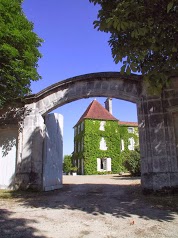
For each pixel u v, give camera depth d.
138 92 9.91
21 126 11.84
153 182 8.72
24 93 10.52
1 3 8.38
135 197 8.28
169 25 5.50
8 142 12.39
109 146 34.69
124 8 5.20
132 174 22.38
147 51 5.82
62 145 13.19
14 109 12.13
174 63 6.01
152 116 9.28
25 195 9.61
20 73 9.27
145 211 6.15
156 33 5.52
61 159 12.84
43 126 11.65
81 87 11.10
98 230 4.74
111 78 10.60
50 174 11.49
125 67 5.77
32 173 11.09
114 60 5.98
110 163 34.12
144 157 9.17
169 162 8.74
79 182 15.42
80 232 4.63
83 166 33.78
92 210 6.48
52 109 11.62
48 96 11.67
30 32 9.38
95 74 10.84
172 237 4.25
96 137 34.34
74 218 5.68
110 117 36.16
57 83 11.49
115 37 6.18
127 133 37.53
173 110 9.04
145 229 4.73
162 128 9.06
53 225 5.11
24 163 11.35
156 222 5.16
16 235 4.41
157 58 6.28
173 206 6.57
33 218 5.71
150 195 8.51
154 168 8.84
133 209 6.43
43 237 4.34
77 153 37.09
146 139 9.21
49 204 7.54
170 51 5.95
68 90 11.33
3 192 10.54
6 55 8.32
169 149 8.85
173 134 8.95
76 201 7.95
